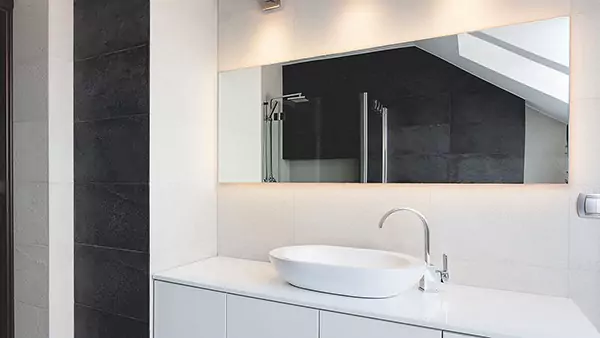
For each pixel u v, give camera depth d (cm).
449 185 177
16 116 209
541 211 161
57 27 204
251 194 221
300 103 209
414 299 152
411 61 184
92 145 206
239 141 223
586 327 126
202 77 220
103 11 203
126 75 196
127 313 194
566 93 156
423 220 165
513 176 164
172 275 187
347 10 199
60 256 205
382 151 190
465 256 173
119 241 197
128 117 195
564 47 156
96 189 204
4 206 208
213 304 172
